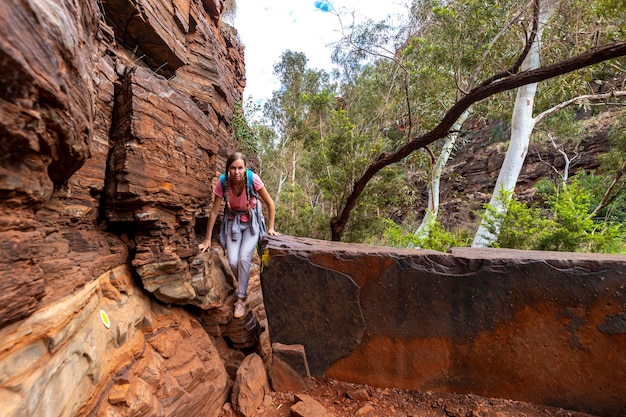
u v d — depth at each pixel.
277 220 11.30
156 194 2.54
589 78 7.57
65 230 1.95
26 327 1.07
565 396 1.96
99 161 2.31
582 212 6.57
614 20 5.79
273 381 2.39
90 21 1.55
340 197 9.06
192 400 2.17
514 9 6.41
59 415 1.22
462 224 16.80
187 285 2.88
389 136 12.55
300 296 2.43
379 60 10.84
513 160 8.35
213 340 3.19
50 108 1.06
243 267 2.95
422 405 2.12
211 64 5.28
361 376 2.36
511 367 2.05
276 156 21.20
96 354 1.61
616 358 1.85
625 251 6.23
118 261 2.36
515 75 4.80
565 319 1.93
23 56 0.87
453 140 10.98
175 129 2.85
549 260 1.94
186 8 4.17
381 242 11.01
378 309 2.29
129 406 1.72
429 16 8.04
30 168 1.09
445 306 2.15
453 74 8.36
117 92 2.52
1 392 0.95
